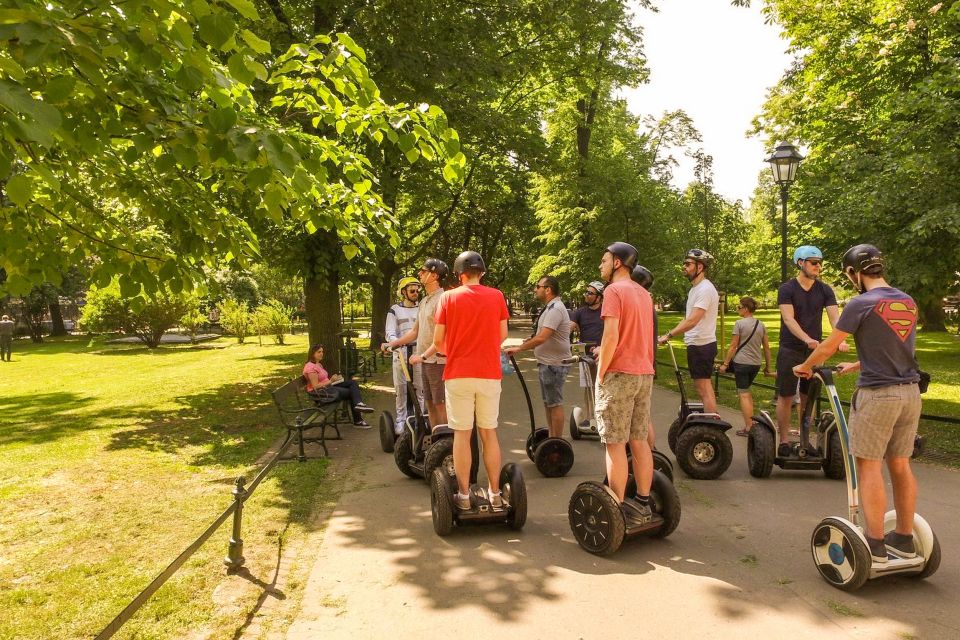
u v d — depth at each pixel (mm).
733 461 6496
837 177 14836
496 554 4211
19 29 2217
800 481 5719
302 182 3324
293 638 3207
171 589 3830
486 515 4543
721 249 30688
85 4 2602
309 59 3826
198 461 7133
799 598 3461
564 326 6637
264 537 4691
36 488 6180
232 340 34000
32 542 4746
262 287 48469
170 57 2848
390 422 7316
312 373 8836
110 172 4195
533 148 16094
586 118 23797
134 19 2594
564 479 5996
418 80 10648
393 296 28734
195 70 2789
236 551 4094
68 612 3605
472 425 4602
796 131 17328
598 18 14883
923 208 11680
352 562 4156
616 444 4148
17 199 2744
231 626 3367
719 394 11070
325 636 3217
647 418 4281
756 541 4305
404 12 10398
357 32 10289
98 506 5574
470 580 3818
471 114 11906
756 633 3107
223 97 2945
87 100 3041
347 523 4930
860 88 15578
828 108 16172
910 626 3127
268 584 3879
